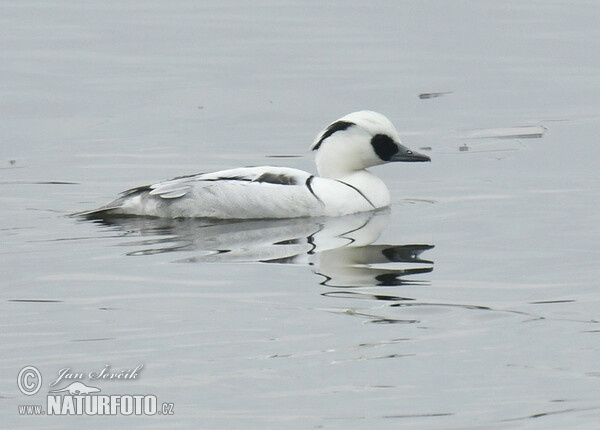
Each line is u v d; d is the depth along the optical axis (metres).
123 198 16.84
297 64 25.62
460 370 11.05
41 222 16.42
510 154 19.81
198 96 23.66
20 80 24.69
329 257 14.47
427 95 23.62
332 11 29.61
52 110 22.94
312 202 16.59
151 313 12.52
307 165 19.62
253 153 20.30
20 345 11.73
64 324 12.26
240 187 16.59
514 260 14.22
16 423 10.28
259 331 12.00
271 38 27.52
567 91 23.70
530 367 11.09
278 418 10.18
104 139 21.17
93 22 28.88
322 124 22.02
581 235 15.21
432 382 10.81
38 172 19.27
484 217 16.27
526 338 11.74
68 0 30.78
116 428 10.15
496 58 25.92
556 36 27.27
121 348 11.62
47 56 26.27
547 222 15.90
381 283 13.41
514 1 30.06
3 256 14.70
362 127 17.36
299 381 10.86
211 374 11.03
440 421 10.10
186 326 12.15
